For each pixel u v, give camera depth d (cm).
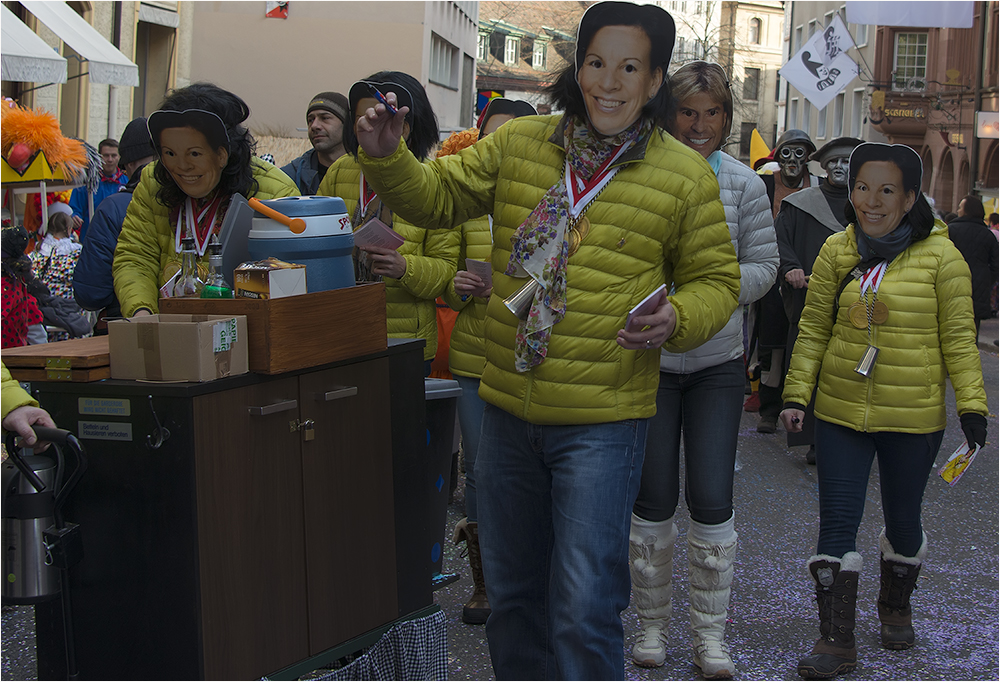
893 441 386
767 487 627
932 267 384
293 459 272
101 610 259
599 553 267
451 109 3553
